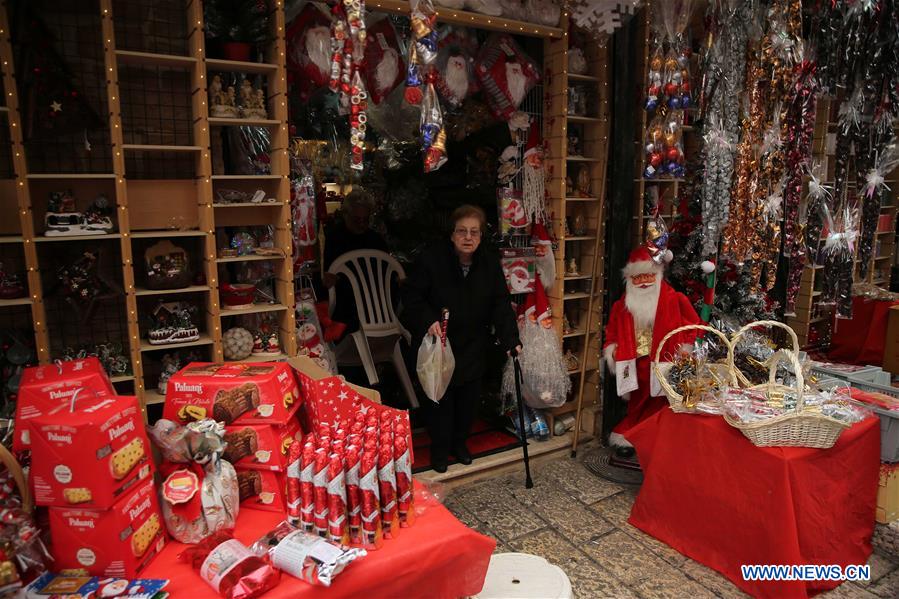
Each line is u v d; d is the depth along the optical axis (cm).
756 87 290
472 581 155
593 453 362
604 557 261
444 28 311
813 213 325
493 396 387
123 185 227
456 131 363
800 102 296
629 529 283
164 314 247
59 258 244
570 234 366
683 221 354
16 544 121
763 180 304
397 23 324
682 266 355
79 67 240
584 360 359
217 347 250
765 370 300
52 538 127
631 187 349
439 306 311
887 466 265
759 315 365
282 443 160
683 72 281
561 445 359
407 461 153
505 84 317
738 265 318
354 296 347
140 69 252
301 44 266
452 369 306
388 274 359
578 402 362
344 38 188
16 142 209
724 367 270
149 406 265
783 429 224
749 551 233
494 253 342
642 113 355
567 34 323
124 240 229
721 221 299
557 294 347
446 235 390
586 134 361
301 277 316
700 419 253
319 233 372
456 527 153
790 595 219
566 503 307
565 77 326
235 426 159
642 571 250
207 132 238
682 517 263
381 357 355
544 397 340
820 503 229
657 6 275
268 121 252
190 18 242
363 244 359
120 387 261
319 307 327
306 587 127
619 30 329
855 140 314
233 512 150
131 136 254
